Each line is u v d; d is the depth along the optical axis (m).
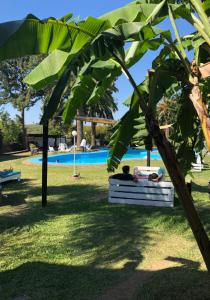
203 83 5.63
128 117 5.69
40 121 3.70
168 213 9.53
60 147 42.59
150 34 4.35
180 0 5.15
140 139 5.86
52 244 7.37
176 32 4.38
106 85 4.95
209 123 4.16
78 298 5.28
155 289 5.44
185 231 8.10
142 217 9.21
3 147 40.78
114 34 3.86
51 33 4.02
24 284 5.68
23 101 46.62
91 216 9.38
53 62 4.46
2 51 3.86
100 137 50.41
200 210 9.73
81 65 4.02
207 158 24.81
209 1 4.46
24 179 16.77
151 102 4.55
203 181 14.98
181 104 5.72
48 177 17.08
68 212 9.88
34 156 33.34
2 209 10.42
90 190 13.34
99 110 37.53
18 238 7.78
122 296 5.32
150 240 7.56
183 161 6.41
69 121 5.24
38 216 9.48
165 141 4.45
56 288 5.56
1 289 5.53
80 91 4.97
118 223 8.73
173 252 6.94
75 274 6.03
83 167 21.59
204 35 4.35
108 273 6.06
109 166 6.30
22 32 3.82
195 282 5.65
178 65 4.63
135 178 10.67
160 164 23.31
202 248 4.74
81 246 7.23
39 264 6.41
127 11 4.39
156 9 4.22
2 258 6.70
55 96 3.75
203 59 5.37
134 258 6.66
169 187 10.28
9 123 42.78
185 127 5.82
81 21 4.07
